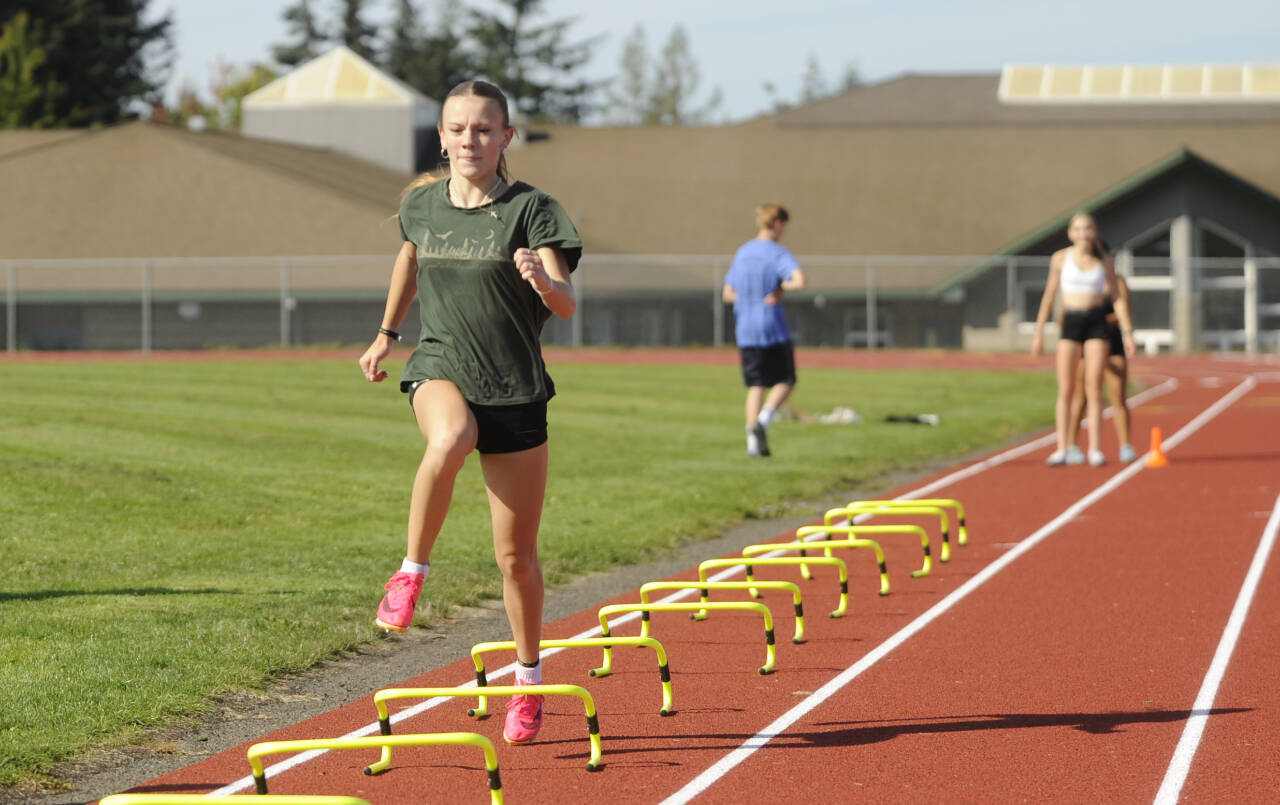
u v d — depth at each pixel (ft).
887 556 46.85
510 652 33.91
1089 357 68.59
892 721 27.63
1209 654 32.78
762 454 70.38
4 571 39.01
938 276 199.82
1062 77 244.22
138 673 29.89
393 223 198.59
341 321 187.01
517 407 23.75
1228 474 65.77
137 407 83.10
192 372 117.70
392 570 42.27
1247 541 48.14
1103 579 42.11
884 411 97.81
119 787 24.07
